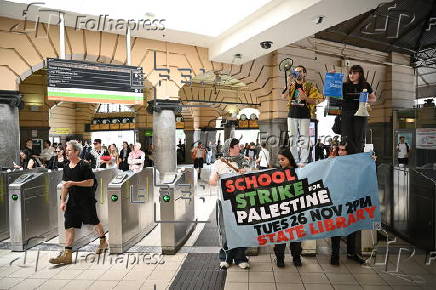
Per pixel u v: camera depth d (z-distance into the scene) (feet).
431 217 13.44
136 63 26.91
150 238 17.03
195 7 21.30
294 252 12.45
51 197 17.80
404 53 39.50
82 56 25.20
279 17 20.90
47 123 41.96
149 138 55.11
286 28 21.94
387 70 42.50
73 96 20.77
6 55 21.74
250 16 22.94
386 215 17.38
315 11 19.21
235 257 12.62
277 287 10.66
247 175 11.62
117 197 14.37
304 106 17.94
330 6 18.57
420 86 34.19
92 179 13.80
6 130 21.29
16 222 15.07
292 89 18.02
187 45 29.53
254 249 13.75
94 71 21.44
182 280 11.39
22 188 15.15
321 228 11.58
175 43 28.86
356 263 12.66
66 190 13.38
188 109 53.47
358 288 10.50
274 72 34.42
